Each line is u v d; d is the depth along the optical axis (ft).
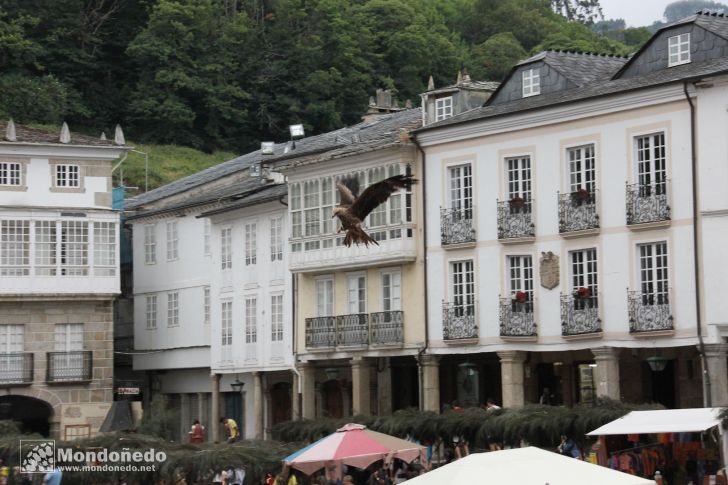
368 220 177.58
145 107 371.15
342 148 191.21
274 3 396.78
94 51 384.06
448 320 167.32
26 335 212.23
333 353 183.83
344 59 379.14
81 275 215.51
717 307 142.51
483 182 164.66
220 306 211.00
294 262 189.47
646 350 152.76
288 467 119.96
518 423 125.18
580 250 154.92
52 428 212.64
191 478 114.01
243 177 235.61
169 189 250.16
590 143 153.99
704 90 143.74
